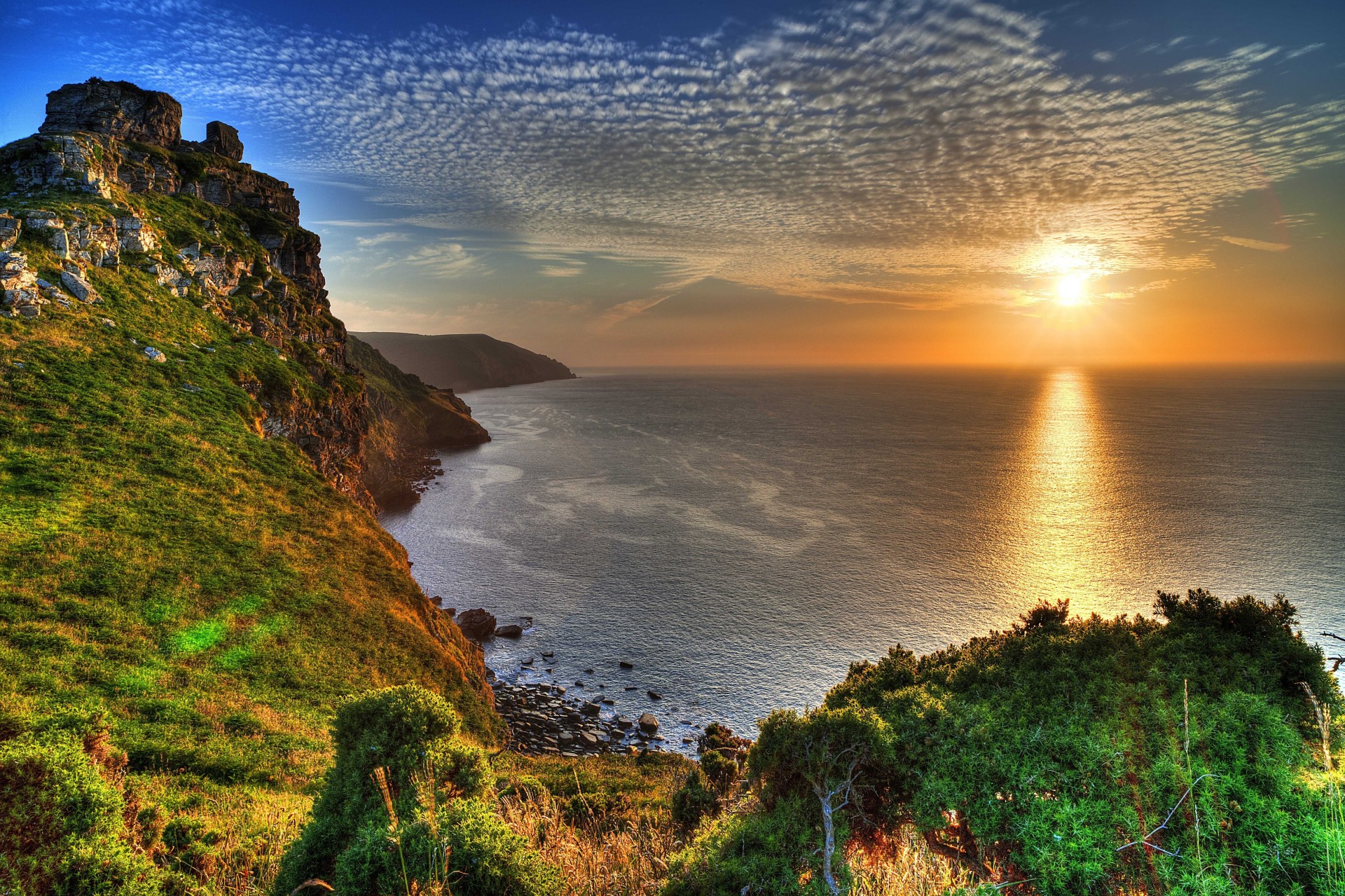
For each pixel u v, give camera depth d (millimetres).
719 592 80938
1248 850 5887
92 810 7309
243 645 29094
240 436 48094
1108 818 6387
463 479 143000
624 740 52031
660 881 8617
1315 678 7703
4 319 43344
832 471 152500
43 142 56719
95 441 39094
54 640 23844
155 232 60469
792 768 7875
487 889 7176
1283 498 124500
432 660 36906
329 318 84250
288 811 15680
